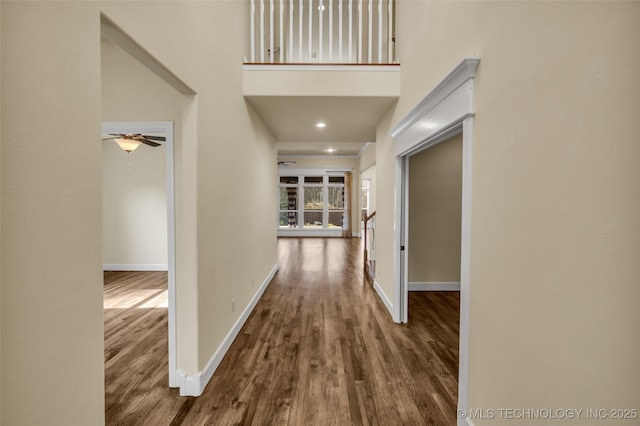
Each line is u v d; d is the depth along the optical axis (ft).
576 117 3.14
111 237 18.40
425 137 7.52
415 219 14.08
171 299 6.86
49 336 3.04
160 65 5.09
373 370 7.59
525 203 3.95
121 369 7.69
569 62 3.22
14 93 2.67
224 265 8.34
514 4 4.12
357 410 6.17
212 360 7.39
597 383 2.95
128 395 6.63
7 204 2.63
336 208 35.29
